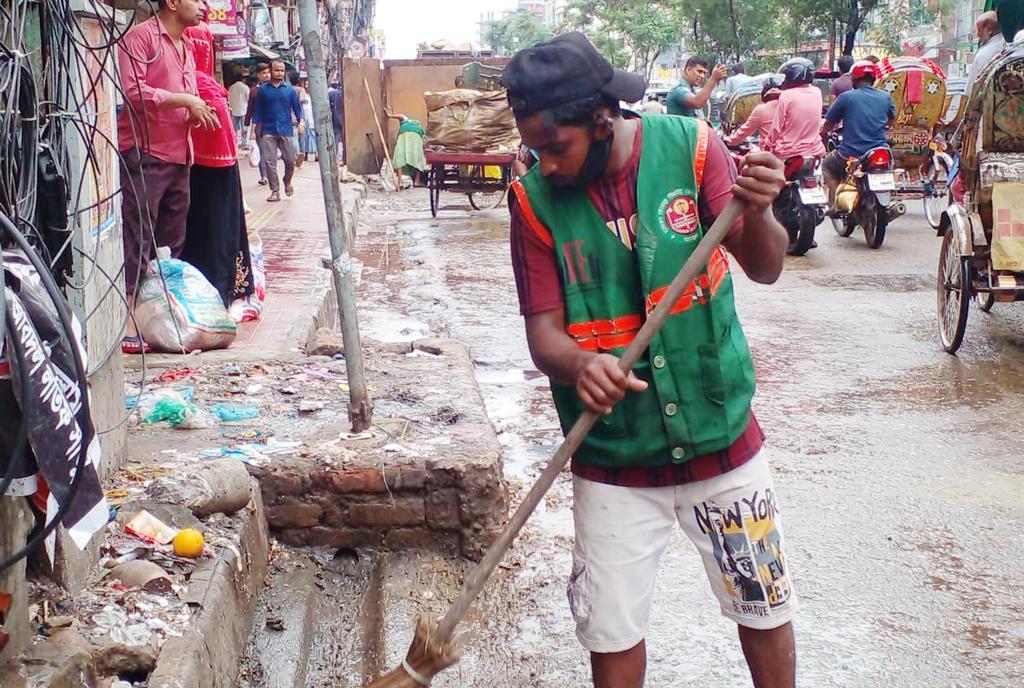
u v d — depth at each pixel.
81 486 2.50
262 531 4.06
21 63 2.81
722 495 2.45
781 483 4.88
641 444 2.40
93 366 3.72
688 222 2.35
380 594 3.87
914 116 12.89
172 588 3.22
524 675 3.35
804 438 5.51
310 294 8.10
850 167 11.79
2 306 2.14
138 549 3.42
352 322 4.44
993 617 3.68
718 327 2.40
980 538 4.29
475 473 4.11
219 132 6.52
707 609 3.75
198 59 6.67
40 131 3.04
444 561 4.10
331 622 3.72
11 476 2.25
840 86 14.22
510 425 5.75
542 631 3.62
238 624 3.44
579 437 2.28
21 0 2.90
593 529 2.47
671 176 2.35
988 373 6.77
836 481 4.90
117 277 3.95
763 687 2.57
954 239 6.99
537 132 2.23
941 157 13.23
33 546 2.38
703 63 12.03
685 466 2.43
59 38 3.28
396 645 3.52
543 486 2.31
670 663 3.41
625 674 2.54
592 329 2.39
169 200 6.22
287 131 15.66
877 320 8.29
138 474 4.02
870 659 3.41
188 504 3.69
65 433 2.39
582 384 2.24
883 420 5.81
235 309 7.06
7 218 2.43
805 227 11.15
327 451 4.25
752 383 2.47
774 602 2.49
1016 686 3.26
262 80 18.19
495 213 16.95
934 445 5.39
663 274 2.34
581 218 2.37
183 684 2.75
